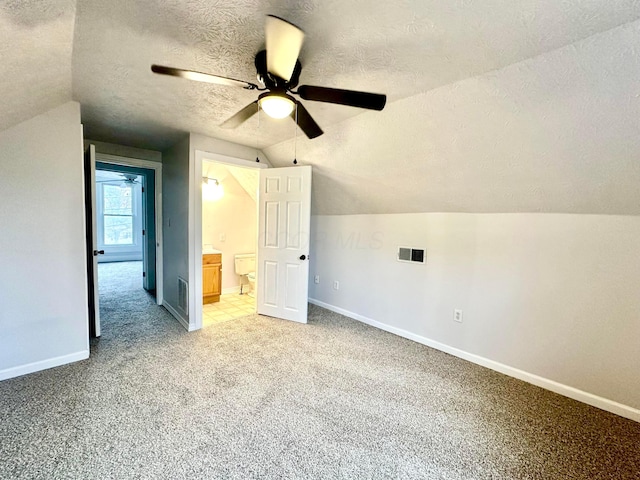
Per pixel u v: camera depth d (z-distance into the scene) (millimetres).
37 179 2229
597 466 1532
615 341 1984
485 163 2145
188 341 2918
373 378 2336
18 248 2178
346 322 3596
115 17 1326
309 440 1662
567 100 1561
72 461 1461
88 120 2715
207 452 1551
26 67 1546
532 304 2324
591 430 1801
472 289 2662
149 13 1298
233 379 2258
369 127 2443
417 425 1810
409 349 2895
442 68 1659
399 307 3240
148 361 2492
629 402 1939
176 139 3309
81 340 2477
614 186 1813
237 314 3805
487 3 1167
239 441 1636
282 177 3557
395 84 1864
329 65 1680
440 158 2318
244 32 1428
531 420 1882
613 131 1567
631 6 1123
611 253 1982
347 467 1491
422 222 3016
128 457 1498
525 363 2369
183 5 1239
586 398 2084
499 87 1684
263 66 1602
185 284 3256
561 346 2197
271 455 1548
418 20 1287
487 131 1938
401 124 2252
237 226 4930
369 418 1860
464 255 2709
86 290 2486
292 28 1089
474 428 1795
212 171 4531
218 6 1244
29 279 2230
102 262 7902
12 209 2143
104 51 1617
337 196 3629
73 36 1474
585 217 2068
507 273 2449
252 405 1951
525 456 1589
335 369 2459
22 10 1146
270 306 3721
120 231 8367
